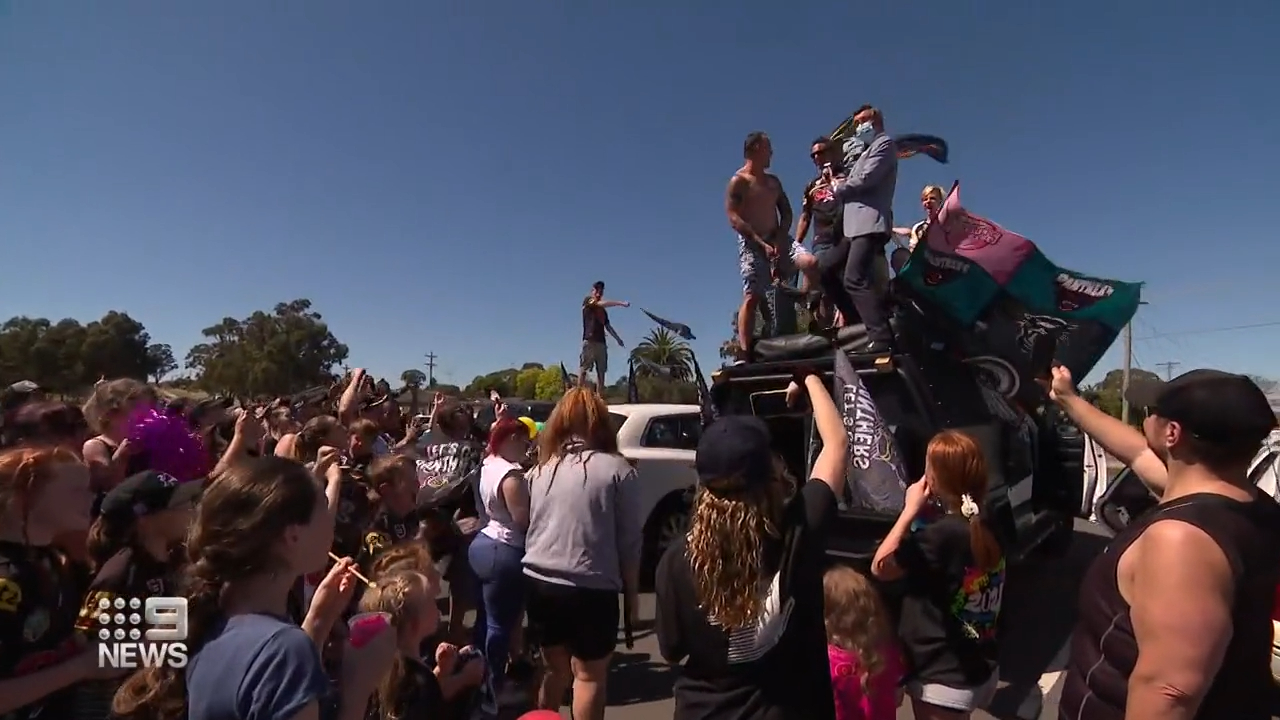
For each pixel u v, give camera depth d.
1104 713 1.83
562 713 4.58
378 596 2.80
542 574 3.70
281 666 1.62
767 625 1.95
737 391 6.22
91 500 2.56
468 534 4.98
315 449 4.53
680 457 7.65
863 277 5.69
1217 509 1.71
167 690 1.84
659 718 4.63
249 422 4.16
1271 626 1.73
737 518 1.96
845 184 5.81
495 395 7.26
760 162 6.80
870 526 4.95
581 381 10.19
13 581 2.18
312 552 1.87
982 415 5.12
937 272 5.05
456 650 3.34
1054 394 3.04
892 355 5.27
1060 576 7.89
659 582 2.16
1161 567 1.68
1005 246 4.96
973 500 2.89
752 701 1.95
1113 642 1.84
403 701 2.72
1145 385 2.04
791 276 7.04
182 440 3.69
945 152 6.39
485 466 4.45
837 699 2.43
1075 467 6.62
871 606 2.55
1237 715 1.67
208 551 1.76
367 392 6.42
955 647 2.86
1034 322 5.02
